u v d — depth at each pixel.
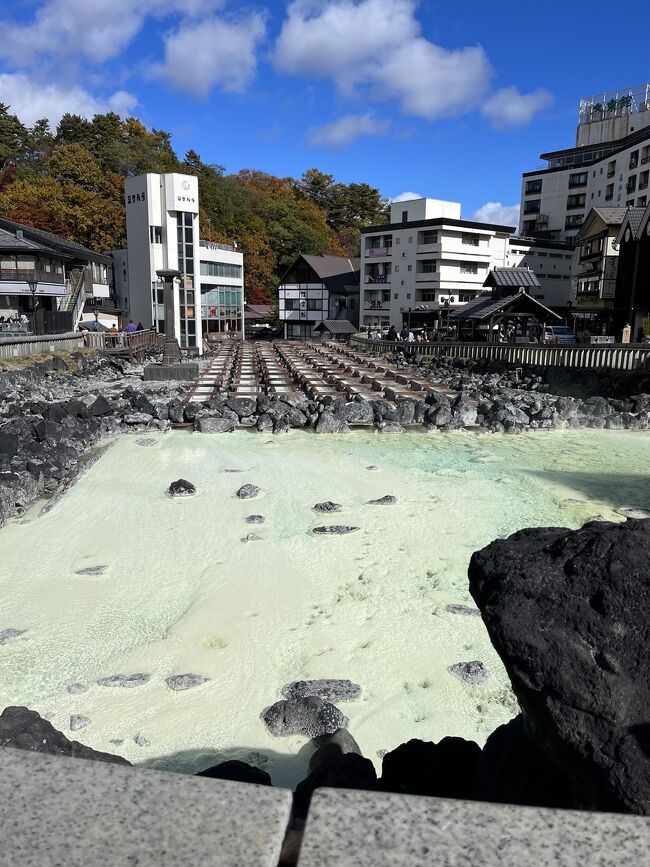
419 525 11.05
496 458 16.75
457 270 63.25
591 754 2.12
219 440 18.81
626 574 2.32
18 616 7.81
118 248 61.69
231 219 82.31
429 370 36.47
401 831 1.33
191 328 52.00
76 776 1.53
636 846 1.29
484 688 6.22
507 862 1.25
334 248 93.19
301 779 4.87
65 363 29.75
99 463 15.58
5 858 1.29
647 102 66.56
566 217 69.69
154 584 8.73
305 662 6.73
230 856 1.27
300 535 10.55
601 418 21.77
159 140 79.12
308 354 45.88
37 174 62.91
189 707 5.93
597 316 41.59
